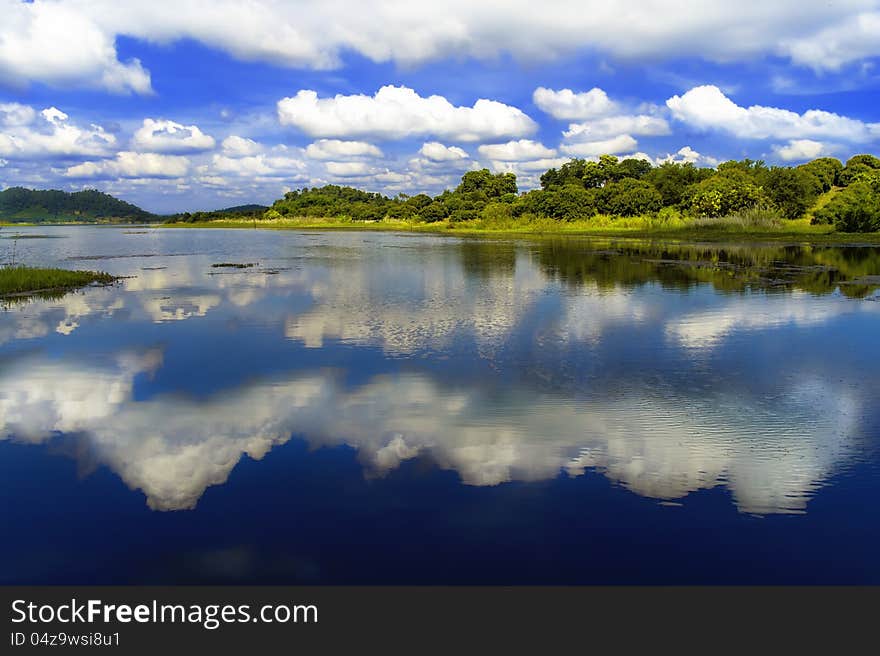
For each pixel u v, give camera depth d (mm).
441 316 19094
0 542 6676
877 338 15602
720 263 35969
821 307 20156
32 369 13078
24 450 8969
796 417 10070
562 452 8742
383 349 14758
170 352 14531
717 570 6105
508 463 8398
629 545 6492
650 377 12320
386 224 131125
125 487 7836
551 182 139875
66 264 39875
